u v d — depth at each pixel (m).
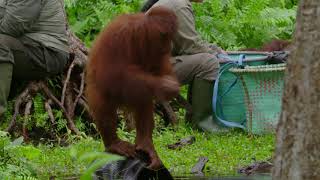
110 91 8.42
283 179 5.08
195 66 13.09
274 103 12.66
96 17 17.08
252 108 12.79
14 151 9.45
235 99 13.20
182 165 10.52
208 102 13.26
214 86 12.91
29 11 12.45
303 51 4.96
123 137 12.54
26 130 12.82
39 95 13.14
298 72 4.98
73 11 17.11
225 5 18.03
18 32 12.51
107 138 8.73
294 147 5.02
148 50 8.38
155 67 8.55
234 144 11.94
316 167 4.95
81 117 13.47
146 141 8.74
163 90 8.20
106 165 8.73
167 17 8.39
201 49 13.16
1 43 12.41
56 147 11.96
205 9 17.30
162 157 10.88
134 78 8.27
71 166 10.43
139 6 16.53
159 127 13.64
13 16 12.36
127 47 8.34
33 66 12.84
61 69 13.20
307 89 4.95
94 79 8.51
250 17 16.94
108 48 8.40
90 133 13.38
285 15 17.06
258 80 12.66
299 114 4.98
